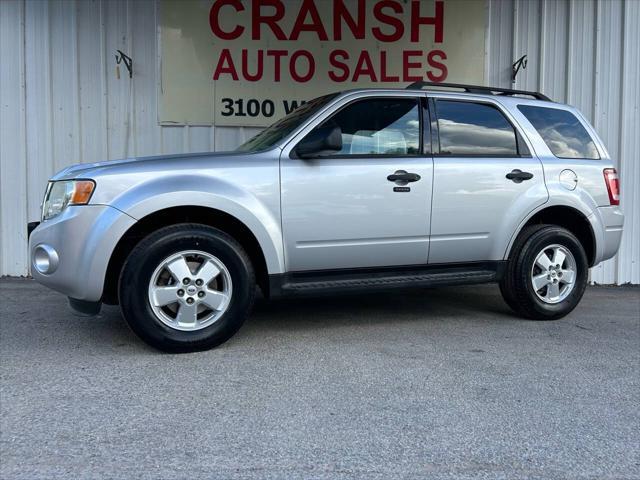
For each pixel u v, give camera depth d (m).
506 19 7.18
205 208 3.89
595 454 2.61
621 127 7.23
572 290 4.98
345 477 2.38
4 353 3.94
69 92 6.91
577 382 3.51
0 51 6.79
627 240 7.30
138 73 6.97
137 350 4.01
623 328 4.86
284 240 4.05
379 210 4.25
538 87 7.25
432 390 3.34
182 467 2.44
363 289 4.32
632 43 7.18
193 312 3.87
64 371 3.57
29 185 6.95
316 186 4.09
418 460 2.53
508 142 4.77
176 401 3.12
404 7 7.09
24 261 6.97
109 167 3.84
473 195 4.53
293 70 7.08
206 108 7.04
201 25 6.95
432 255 4.50
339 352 4.04
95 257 3.67
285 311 5.30
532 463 2.52
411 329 4.70
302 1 7.00
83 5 6.84
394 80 7.18
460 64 7.20
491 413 3.03
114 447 2.60
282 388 3.33
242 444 2.65
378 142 4.34
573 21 7.16
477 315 5.22
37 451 2.55
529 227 4.88
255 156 4.04
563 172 4.86
